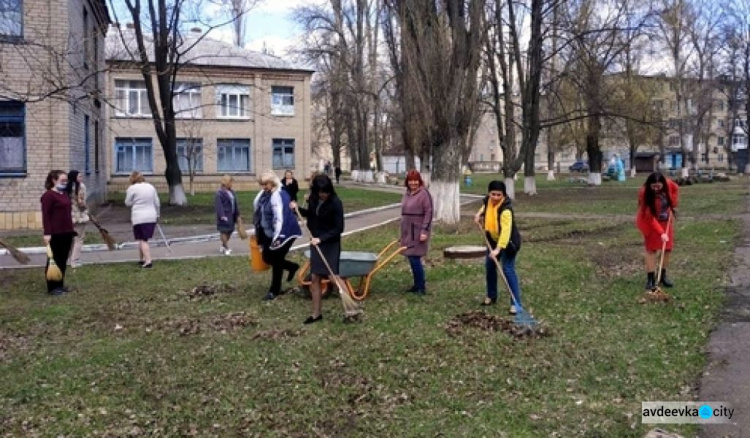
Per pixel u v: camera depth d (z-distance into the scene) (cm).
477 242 1479
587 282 995
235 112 4447
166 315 848
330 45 4522
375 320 786
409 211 931
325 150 9856
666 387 545
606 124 4388
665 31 3534
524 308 825
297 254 1384
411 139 1986
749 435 449
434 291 954
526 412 502
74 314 866
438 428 477
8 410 531
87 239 1656
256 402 539
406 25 1809
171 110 2716
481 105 2014
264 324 786
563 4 2986
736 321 734
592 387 552
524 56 3055
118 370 628
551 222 1966
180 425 497
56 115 1933
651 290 879
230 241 1700
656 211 900
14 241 1616
